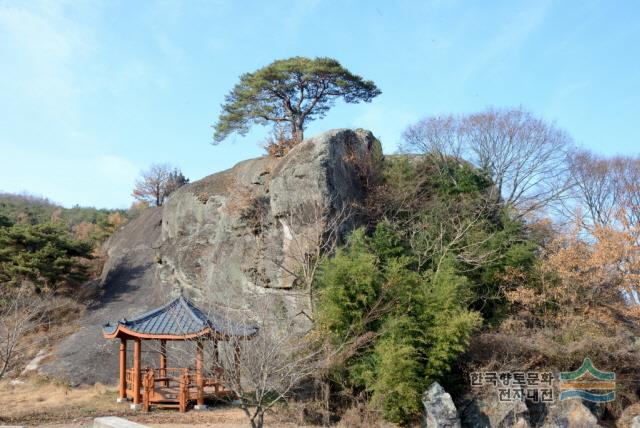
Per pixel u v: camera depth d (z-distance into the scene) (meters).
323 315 19.80
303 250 24.30
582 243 24.33
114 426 9.54
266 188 31.64
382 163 31.89
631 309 22.50
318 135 29.17
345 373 19.45
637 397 20.47
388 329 18.94
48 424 17.22
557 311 23.72
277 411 18.91
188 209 35.16
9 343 19.55
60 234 35.09
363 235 24.30
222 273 29.95
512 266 24.83
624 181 34.31
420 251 24.69
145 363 26.92
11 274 31.30
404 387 17.86
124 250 41.41
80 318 32.81
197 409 19.45
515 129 34.72
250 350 13.62
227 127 38.59
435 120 35.72
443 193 30.14
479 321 19.48
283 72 36.12
